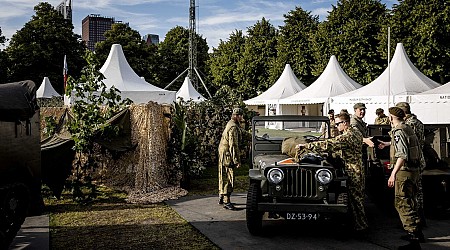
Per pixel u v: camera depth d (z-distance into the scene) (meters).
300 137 7.95
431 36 26.39
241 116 8.76
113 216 8.02
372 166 8.73
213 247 6.12
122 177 10.94
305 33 38.56
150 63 48.72
